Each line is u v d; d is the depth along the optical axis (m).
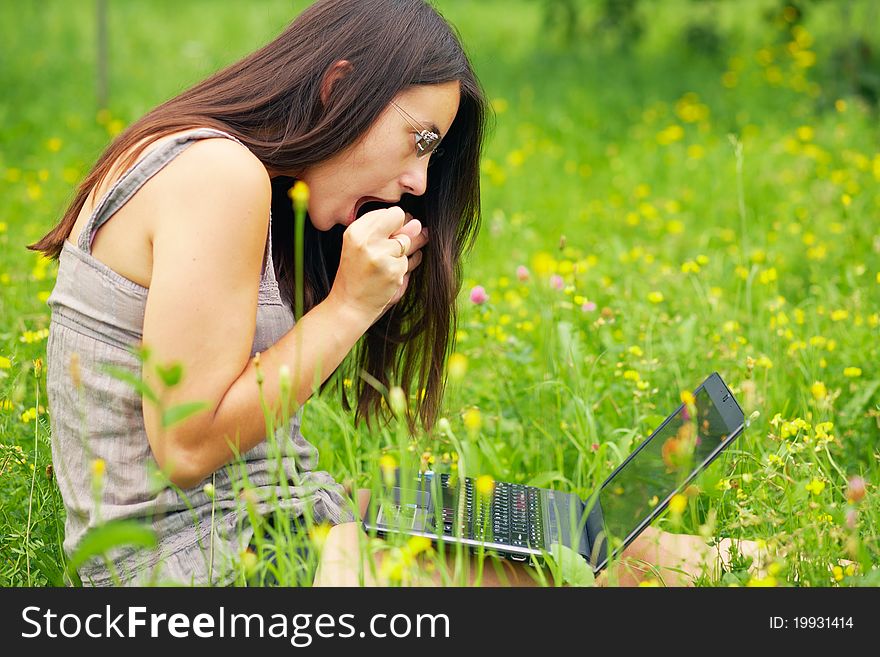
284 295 4.38
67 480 3.74
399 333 4.87
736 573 4.05
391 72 3.91
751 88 16.75
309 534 3.89
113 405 3.74
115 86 17.41
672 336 6.57
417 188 4.07
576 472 5.32
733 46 21.02
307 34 4.02
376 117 3.91
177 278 3.52
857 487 3.86
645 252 9.05
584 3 23.14
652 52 21.66
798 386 6.04
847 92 15.80
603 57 20.91
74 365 3.52
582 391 5.72
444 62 4.02
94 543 2.45
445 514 4.05
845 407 5.79
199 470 3.65
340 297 3.82
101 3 15.87
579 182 12.41
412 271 4.79
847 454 5.57
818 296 7.91
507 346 6.52
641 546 4.24
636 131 14.72
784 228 9.55
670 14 24.31
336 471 5.38
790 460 4.65
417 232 4.20
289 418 3.86
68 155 12.72
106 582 3.94
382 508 3.84
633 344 6.67
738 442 5.05
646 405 5.76
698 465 3.75
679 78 18.62
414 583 3.69
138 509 3.74
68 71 18.14
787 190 10.98
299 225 3.46
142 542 2.47
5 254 8.08
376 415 5.02
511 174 12.54
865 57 16.75
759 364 6.02
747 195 11.04
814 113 15.25
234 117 3.92
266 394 3.63
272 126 3.95
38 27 21.59
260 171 3.68
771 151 12.34
